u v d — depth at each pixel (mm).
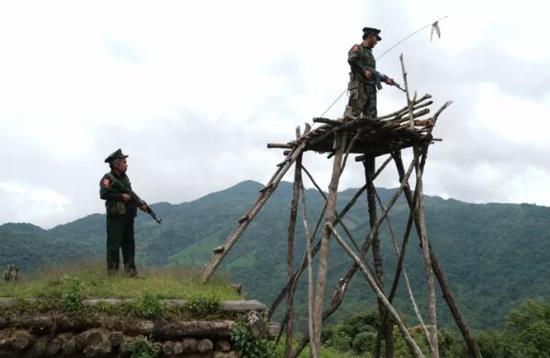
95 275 9430
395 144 10469
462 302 77312
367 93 9992
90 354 7172
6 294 7684
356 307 49656
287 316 10320
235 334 7871
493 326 62281
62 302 7402
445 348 30469
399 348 22922
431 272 9203
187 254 131750
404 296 63938
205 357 7754
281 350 12812
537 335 32781
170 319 7699
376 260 10766
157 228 168000
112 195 9656
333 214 9094
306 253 9586
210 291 8922
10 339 6941
